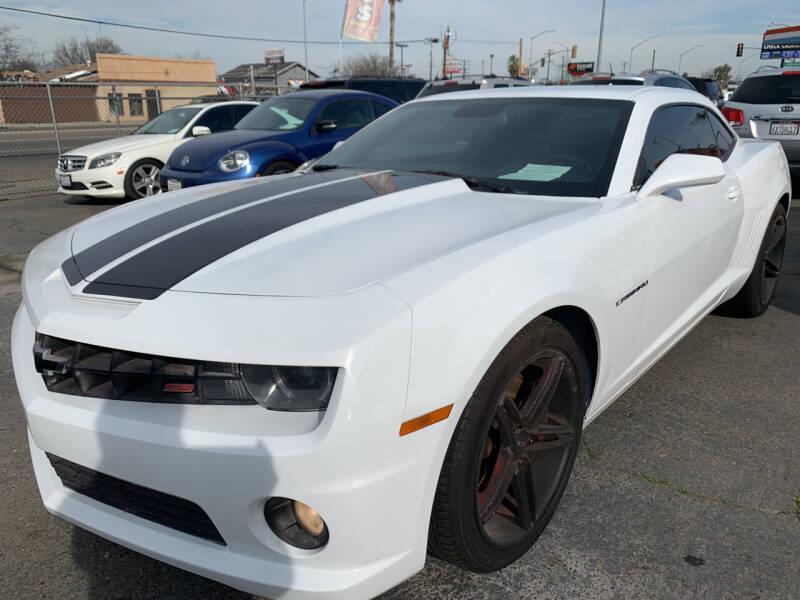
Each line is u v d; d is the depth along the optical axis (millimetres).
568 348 1963
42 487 1901
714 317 4172
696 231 2742
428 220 2043
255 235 1918
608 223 2188
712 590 1863
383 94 11797
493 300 1661
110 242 2014
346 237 1882
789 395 3088
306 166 3217
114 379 1574
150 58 37719
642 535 2105
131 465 1550
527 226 1997
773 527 2137
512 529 1935
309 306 1504
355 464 1438
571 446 2109
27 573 1981
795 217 7141
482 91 3369
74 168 9180
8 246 6586
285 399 1478
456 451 1605
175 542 1646
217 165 6832
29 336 1911
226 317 1513
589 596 1851
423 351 1504
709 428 2781
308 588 1513
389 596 1861
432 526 1674
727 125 3723
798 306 4383
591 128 2695
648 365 2709
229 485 1469
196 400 1523
